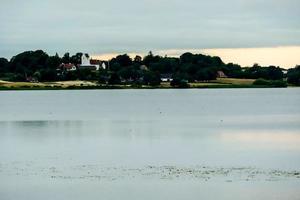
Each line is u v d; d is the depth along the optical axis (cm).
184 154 8106
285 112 19612
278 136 10725
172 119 16012
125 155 8019
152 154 8112
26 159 7669
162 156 7900
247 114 18475
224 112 19712
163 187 5900
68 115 18262
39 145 9350
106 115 18138
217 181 6134
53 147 9044
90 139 10288
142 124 14075
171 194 5641
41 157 7856
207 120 15512
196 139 10181
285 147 8938
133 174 6525
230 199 5441
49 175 6500
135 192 5706
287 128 12675
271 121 15088
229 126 13312
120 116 17538
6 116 17900
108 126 13450
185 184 6012
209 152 8331
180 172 6631
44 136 10931
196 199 5462
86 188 5875
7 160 7581
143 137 10594
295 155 7975
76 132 11800
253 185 5934
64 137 10700
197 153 8219
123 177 6369
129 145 9275
